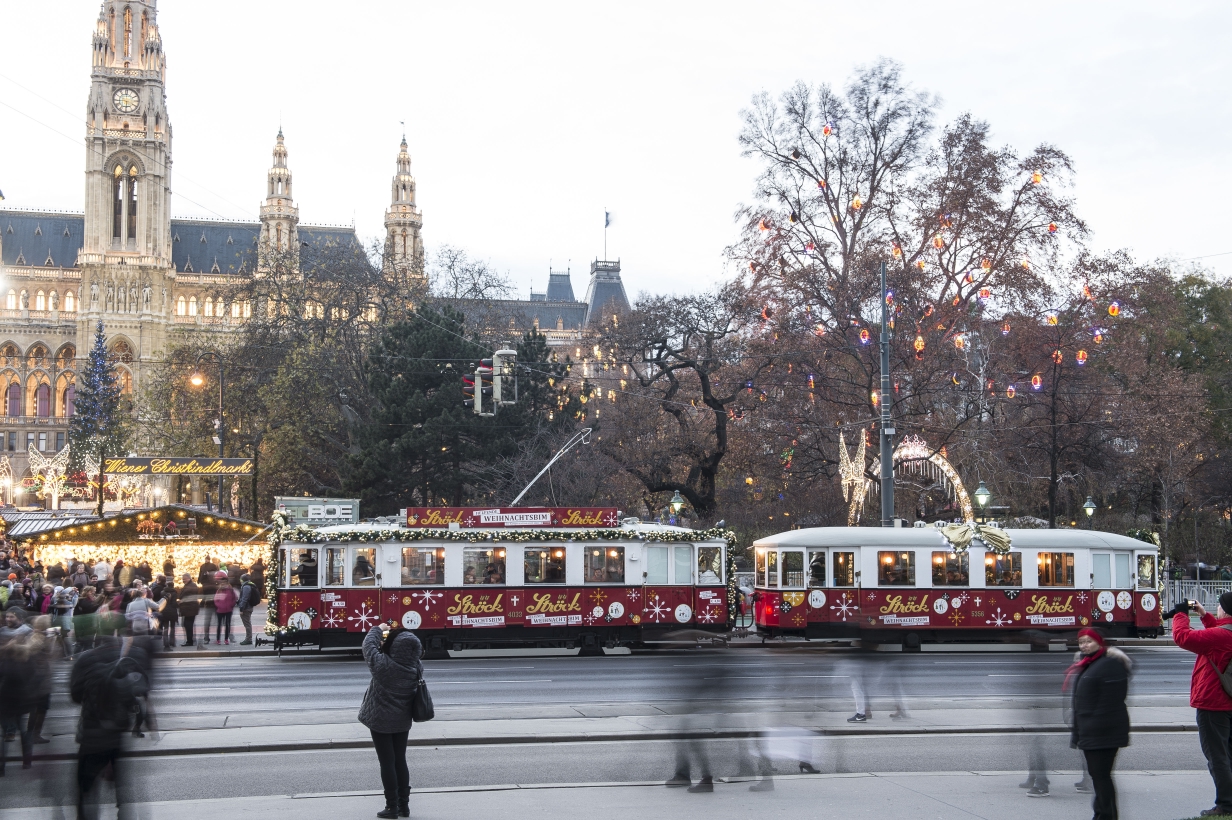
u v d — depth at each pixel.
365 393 70.81
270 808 12.49
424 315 59.28
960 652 33.53
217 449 76.62
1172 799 13.14
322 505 37.47
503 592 32.59
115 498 94.00
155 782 14.16
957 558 34.34
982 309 47.66
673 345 55.62
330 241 87.75
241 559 50.69
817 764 15.27
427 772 14.80
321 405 69.75
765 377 49.06
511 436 57.16
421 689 12.15
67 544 49.12
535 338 61.19
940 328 46.44
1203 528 58.25
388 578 32.03
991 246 47.88
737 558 47.69
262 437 70.56
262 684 24.56
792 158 49.41
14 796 13.52
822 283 47.56
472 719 18.86
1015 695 22.44
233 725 18.36
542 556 32.97
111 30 169.50
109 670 11.18
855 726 17.92
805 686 22.61
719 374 53.81
